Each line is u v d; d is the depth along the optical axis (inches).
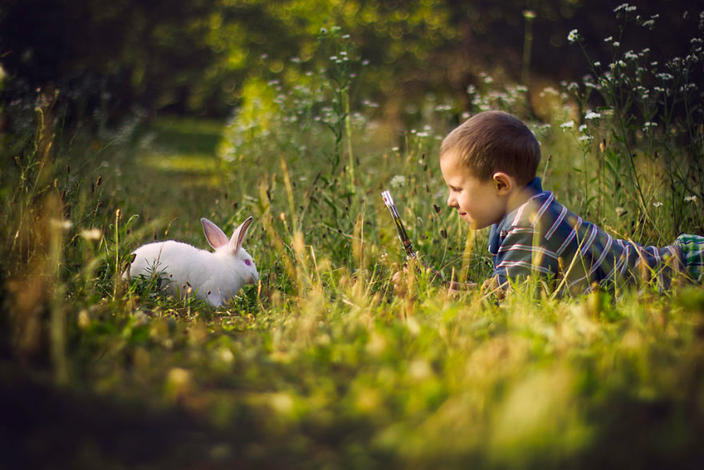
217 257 134.6
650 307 101.8
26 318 80.5
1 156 129.5
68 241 125.3
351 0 693.3
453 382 67.3
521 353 74.1
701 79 209.6
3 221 113.4
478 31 482.6
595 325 88.7
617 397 63.3
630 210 149.9
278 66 732.7
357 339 87.3
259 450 56.7
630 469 51.9
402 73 527.2
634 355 75.5
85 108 251.9
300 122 248.2
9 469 52.0
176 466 53.9
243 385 71.4
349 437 58.9
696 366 69.3
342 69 190.4
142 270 128.9
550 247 123.4
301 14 753.6
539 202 125.3
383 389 68.1
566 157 202.4
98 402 63.9
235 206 181.3
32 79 331.9
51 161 138.6
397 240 163.0
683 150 164.1
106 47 537.6
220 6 765.9
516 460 52.1
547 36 448.8
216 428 60.5
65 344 77.6
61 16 457.7
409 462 53.7
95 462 53.6
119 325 94.1
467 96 433.7
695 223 143.4
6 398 62.2
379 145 304.7
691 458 53.3
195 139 619.5
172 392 67.1
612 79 151.8
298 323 97.7
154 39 697.0
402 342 86.2
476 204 130.3
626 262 123.6
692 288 105.0
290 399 64.9
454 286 127.7
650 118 156.4
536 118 263.6
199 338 91.6
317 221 171.8
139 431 59.3
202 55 778.8
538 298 114.3
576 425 56.4
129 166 263.9
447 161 132.0
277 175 204.5
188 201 230.2
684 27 345.1
